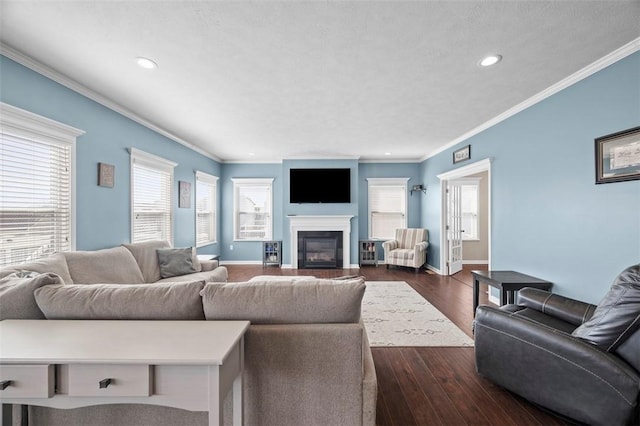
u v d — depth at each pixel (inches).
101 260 110.0
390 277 217.8
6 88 87.0
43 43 84.4
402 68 98.7
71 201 109.2
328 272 235.9
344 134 181.9
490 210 154.2
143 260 135.6
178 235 193.0
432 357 97.3
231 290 56.4
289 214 254.4
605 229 93.5
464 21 73.8
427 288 184.9
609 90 91.5
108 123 128.3
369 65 96.6
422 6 68.4
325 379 53.3
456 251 233.1
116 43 84.4
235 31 78.3
